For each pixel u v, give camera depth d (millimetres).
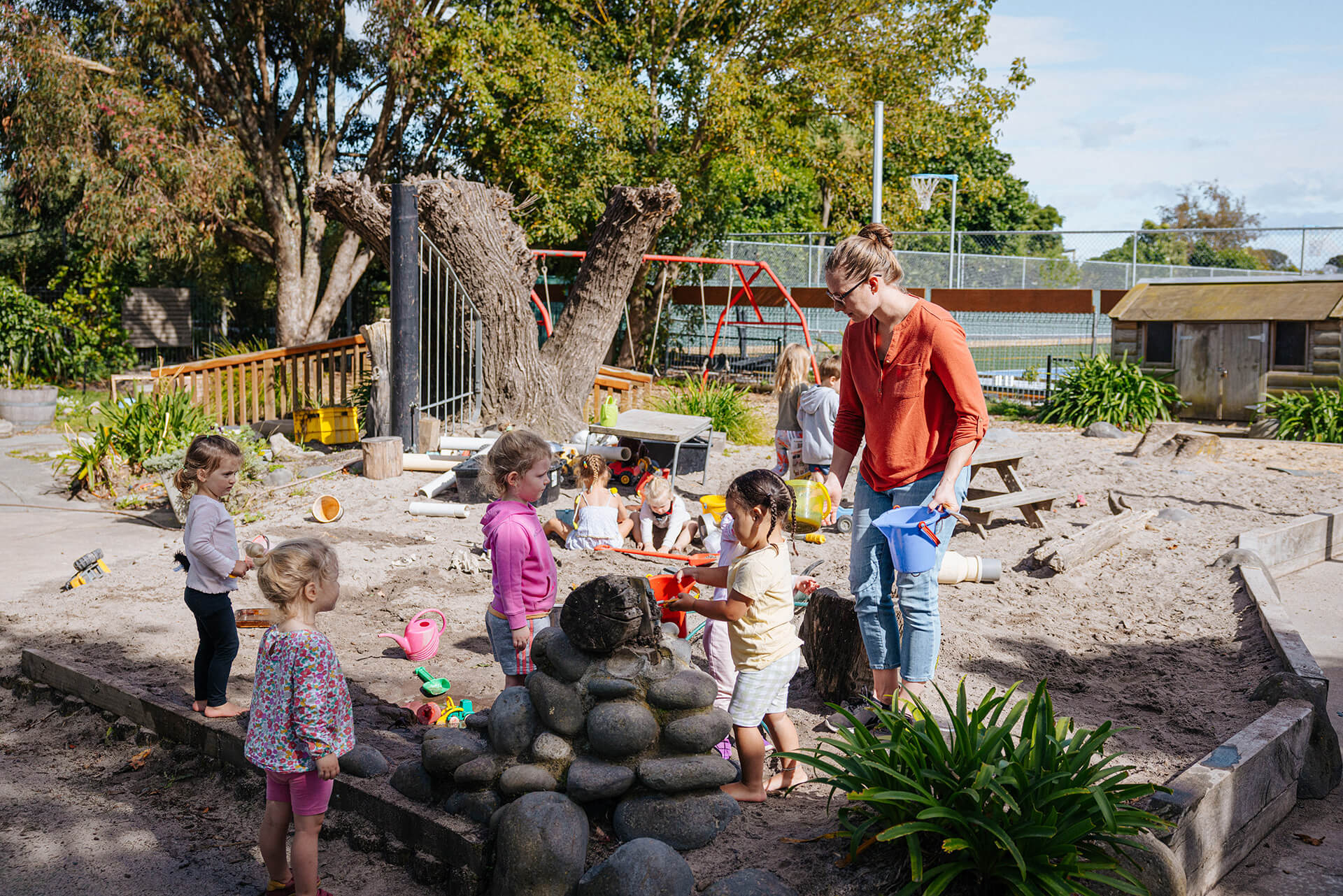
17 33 19969
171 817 4035
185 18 21297
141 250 26328
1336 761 4449
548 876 3184
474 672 5316
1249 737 4031
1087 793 3059
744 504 3701
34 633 5926
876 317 4027
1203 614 6117
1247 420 15914
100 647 5609
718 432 12422
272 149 24344
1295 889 3615
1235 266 28609
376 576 6941
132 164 20078
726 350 27047
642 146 23328
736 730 3730
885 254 3953
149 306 27797
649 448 10273
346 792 3832
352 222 11844
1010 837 3002
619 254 12594
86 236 21953
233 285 31531
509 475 4281
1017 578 6953
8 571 7523
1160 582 6777
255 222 28000
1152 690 4953
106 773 4434
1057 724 3598
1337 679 5602
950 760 3256
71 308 22891
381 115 24953
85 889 3492
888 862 3148
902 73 23672
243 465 10039
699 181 22641
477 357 12086
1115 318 16969
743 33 23375
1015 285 22844
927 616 4031
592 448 9664
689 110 22828
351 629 5977
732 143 21969
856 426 4539
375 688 5074
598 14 23875
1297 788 4301
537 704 3562
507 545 4203
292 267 24703
